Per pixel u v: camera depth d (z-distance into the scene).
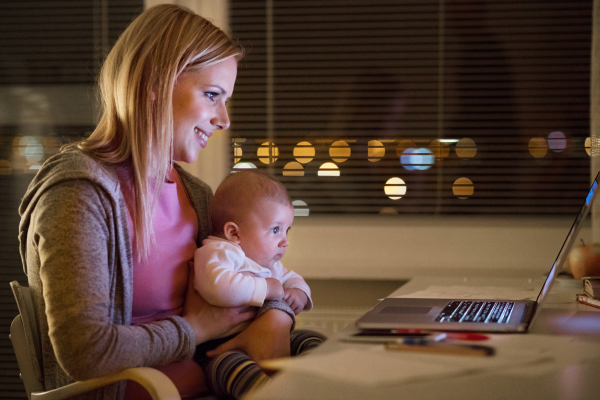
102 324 0.90
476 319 0.93
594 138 1.87
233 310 1.12
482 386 0.63
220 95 1.21
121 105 1.08
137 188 1.05
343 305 2.04
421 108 2.02
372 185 2.05
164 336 0.98
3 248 2.14
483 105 2.01
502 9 1.97
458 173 2.02
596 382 0.64
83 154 1.02
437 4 2.00
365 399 0.59
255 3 2.06
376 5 2.02
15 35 2.13
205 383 1.12
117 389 0.98
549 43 1.96
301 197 2.09
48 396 0.95
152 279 1.08
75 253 0.91
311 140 2.07
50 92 2.13
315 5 2.04
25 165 2.14
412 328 0.88
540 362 0.71
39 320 1.01
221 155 2.08
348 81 2.04
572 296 1.26
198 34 1.16
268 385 0.63
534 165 1.98
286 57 2.06
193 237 1.23
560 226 1.96
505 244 1.97
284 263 2.05
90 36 2.11
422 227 2.02
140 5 2.09
